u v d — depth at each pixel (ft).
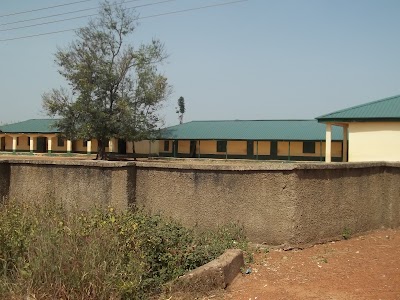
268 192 25.20
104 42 144.97
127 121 146.30
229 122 171.73
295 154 148.66
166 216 27.30
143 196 28.19
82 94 142.61
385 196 30.96
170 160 151.64
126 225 19.54
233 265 20.48
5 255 17.16
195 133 164.55
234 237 25.44
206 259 21.21
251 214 25.54
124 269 16.80
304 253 24.30
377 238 28.22
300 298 18.01
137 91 151.53
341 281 19.97
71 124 146.72
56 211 26.37
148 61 152.35
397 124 64.23
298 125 154.71
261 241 25.27
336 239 27.07
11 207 25.16
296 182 24.81
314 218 25.77
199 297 18.19
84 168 28.84
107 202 27.94
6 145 196.44
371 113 67.77
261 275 20.99
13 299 14.92
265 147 154.20
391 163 30.99
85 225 19.30
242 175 25.81
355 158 67.31
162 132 168.35
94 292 15.39
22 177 31.09
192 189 26.91
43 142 190.70
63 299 15.23
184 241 21.93
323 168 26.04
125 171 27.53
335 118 69.62
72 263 15.94
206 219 26.53
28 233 18.61
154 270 19.47
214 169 26.30
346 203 27.86
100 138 147.64
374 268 21.81
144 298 17.07
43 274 15.57
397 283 19.51
